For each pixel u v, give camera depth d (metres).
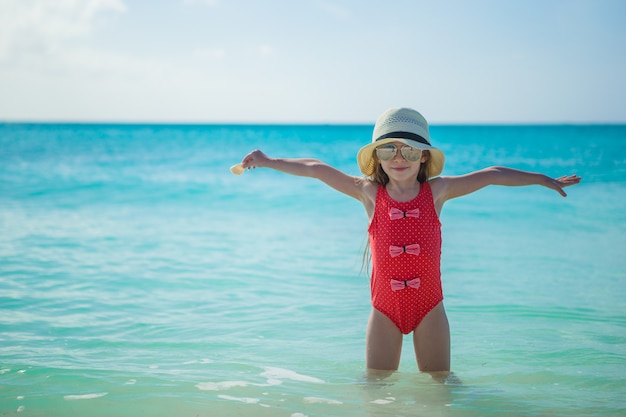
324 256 8.32
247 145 53.34
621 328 5.14
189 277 7.05
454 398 3.52
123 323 5.27
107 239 9.52
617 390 3.70
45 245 8.94
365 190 4.22
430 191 4.08
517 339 4.85
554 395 3.59
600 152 38.34
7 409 3.32
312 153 40.09
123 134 92.00
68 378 3.83
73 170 24.20
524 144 54.25
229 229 10.68
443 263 7.81
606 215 12.14
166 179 20.69
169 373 3.97
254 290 6.48
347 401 3.46
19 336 4.85
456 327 5.19
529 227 10.74
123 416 3.23
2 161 29.64
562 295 6.23
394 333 4.03
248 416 3.23
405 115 4.11
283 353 4.49
